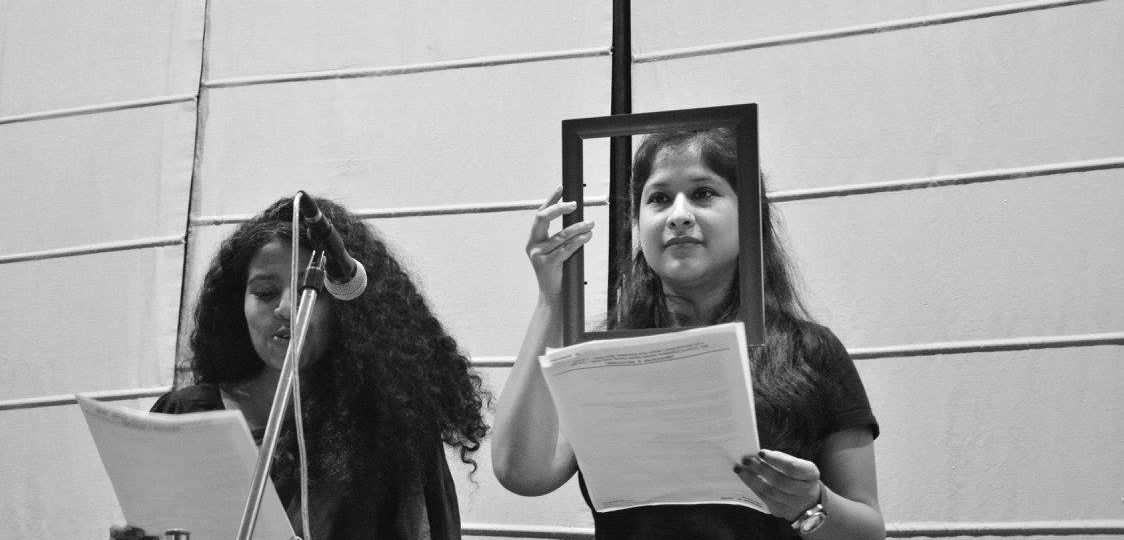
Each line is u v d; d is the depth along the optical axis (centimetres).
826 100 261
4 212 296
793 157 260
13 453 280
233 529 168
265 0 298
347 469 195
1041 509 232
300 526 188
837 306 250
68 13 307
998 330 241
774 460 152
